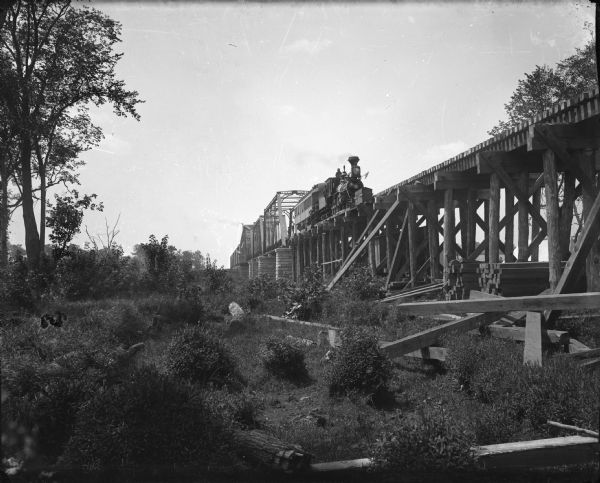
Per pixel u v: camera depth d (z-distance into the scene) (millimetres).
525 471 4348
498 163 12406
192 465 4758
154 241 22562
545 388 5777
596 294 7559
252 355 10477
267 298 20109
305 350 10727
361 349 8000
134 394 5203
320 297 15664
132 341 11672
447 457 4223
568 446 4402
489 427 5461
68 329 10352
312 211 35594
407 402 7426
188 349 8625
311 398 7898
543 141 9789
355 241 26219
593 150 10039
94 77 22500
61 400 5676
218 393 7730
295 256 45562
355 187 26344
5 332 9445
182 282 20547
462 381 7602
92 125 26469
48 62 22016
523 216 12500
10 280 16375
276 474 4641
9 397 5496
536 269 10711
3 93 20156
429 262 19016
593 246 9633
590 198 9930
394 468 4289
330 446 5582
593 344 8359
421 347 8852
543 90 18172
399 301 15258
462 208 18062
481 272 11742
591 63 15758
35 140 21969
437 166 16781
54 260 18922
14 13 19484
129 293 19312
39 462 4617
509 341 8742
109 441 4820
